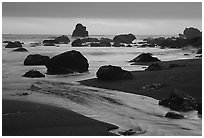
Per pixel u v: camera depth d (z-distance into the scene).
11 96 20.20
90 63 41.47
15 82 25.75
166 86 22.53
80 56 33.09
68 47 77.88
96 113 16.78
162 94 20.81
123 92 21.88
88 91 22.27
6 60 43.34
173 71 27.86
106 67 26.89
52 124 13.97
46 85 24.56
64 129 13.43
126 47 80.62
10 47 69.44
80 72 32.78
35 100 19.17
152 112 17.06
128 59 47.47
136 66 37.41
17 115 15.05
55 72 31.81
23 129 13.20
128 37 106.38
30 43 90.94
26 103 17.73
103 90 22.66
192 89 21.20
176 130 14.18
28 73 29.17
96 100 19.53
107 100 19.58
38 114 15.41
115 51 64.12
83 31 130.88
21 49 59.97
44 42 94.94
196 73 25.75
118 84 24.50
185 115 16.52
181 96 17.83
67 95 20.81
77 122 14.50
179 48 72.31
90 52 60.81
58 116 15.30
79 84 25.27
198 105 17.30
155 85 22.58
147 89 22.23
